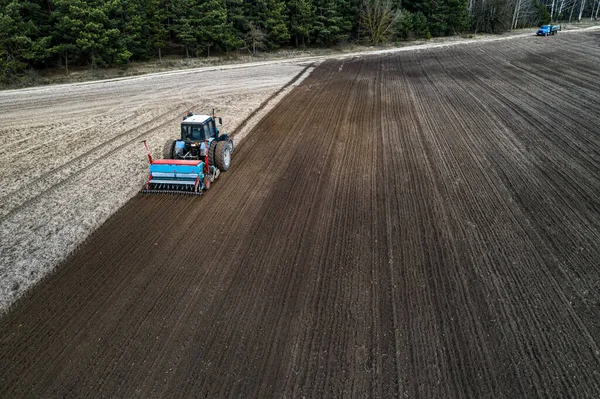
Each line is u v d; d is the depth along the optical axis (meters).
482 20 60.19
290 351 6.41
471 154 14.21
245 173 13.18
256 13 41.75
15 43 28.62
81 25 30.84
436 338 6.59
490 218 10.09
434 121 18.19
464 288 7.70
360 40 50.94
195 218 10.45
